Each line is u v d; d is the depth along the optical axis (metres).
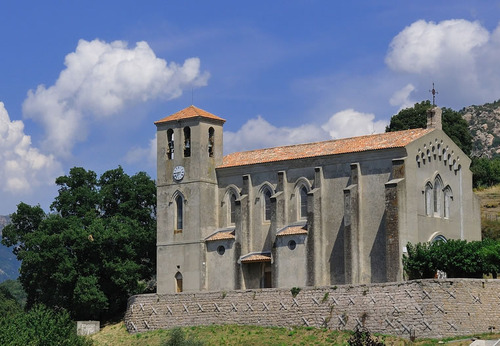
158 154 114.12
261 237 107.44
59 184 126.44
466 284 86.00
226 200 111.38
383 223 97.75
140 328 105.50
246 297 98.31
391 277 95.00
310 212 102.06
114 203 125.75
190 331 99.75
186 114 112.75
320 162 103.75
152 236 121.00
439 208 103.00
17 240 126.44
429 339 84.75
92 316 117.69
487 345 79.50
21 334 90.44
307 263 101.50
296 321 94.06
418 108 151.50
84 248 115.81
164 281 111.75
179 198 112.25
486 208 140.50
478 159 170.12
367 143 102.94
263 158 109.44
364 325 89.06
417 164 99.38
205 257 109.62
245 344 92.06
